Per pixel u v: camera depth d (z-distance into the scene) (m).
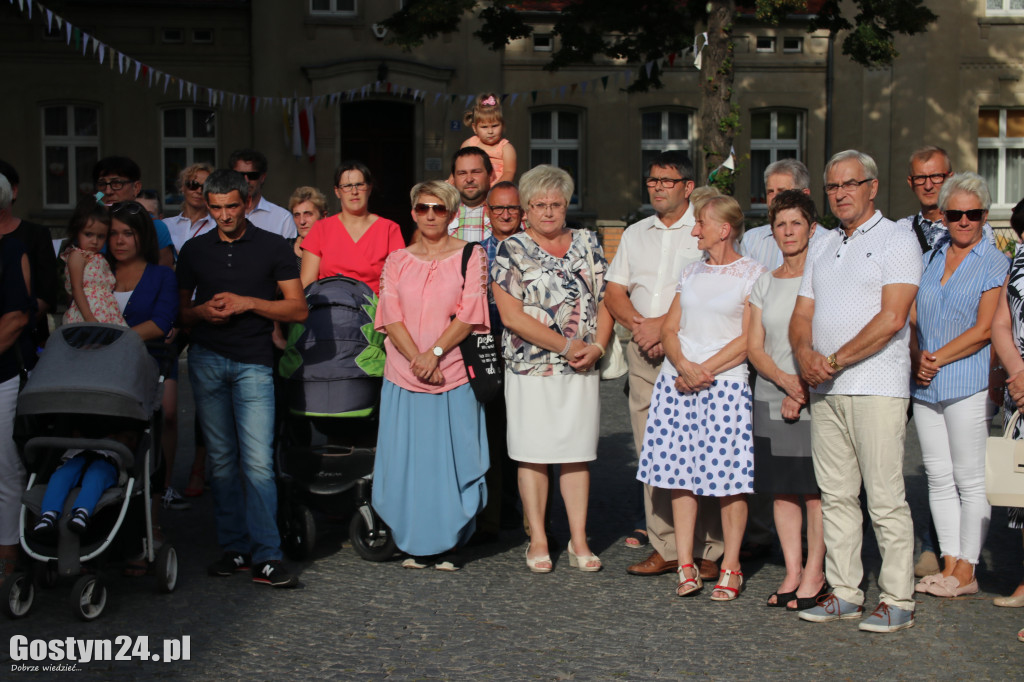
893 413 4.89
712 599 5.46
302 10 21.94
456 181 7.05
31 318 5.50
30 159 21.97
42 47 21.80
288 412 6.23
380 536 6.16
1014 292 5.09
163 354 5.73
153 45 22.08
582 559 6.00
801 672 4.41
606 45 17.50
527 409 5.86
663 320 5.94
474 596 5.47
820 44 23.25
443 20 16.52
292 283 5.73
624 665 4.49
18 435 5.19
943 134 22.64
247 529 5.86
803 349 5.04
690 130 23.50
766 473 5.27
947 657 4.59
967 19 22.56
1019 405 5.04
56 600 5.34
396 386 5.94
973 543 5.46
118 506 5.27
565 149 23.38
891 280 4.82
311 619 5.07
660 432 5.60
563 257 5.94
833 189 4.96
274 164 22.09
